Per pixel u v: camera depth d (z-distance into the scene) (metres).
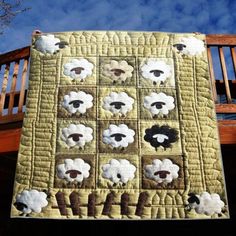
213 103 2.93
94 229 3.69
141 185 2.65
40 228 3.75
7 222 3.79
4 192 3.81
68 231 3.71
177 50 3.13
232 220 3.70
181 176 2.68
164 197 2.62
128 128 2.81
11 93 3.21
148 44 3.14
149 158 2.72
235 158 3.20
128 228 3.68
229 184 3.62
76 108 2.88
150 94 2.95
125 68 3.04
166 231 3.69
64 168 2.69
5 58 3.37
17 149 2.92
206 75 3.04
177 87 2.98
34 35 3.20
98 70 3.04
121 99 2.92
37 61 3.10
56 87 2.98
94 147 2.76
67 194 2.63
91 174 2.67
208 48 3.23
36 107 2.91
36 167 2.71
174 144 2.77
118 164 2.70
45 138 2.79
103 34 3.18
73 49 3.12
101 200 2.61
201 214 2.58
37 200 2.61
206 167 2.71
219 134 2.92
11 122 3.08
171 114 2.88
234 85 3.60
